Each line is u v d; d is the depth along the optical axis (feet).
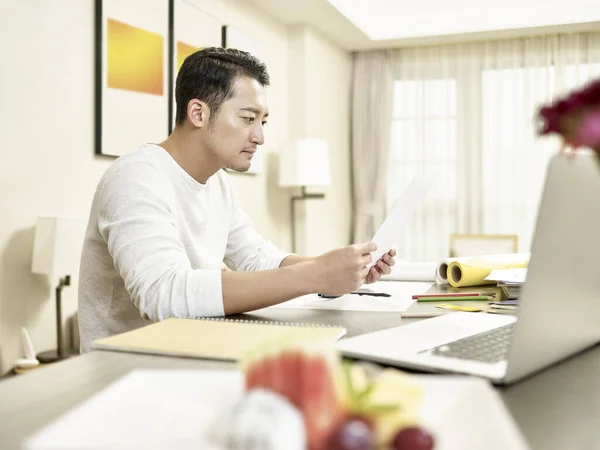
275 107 14.78
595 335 2.64
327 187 17.01
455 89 17.84
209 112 5.00
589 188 2.12
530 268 2.00
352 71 18.75
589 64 16.75
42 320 8.00
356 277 3.76
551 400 1.97
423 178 4.34
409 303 4.35
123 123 9.26
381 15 16.80
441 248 17.95
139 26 9.58
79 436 1.34
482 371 2.18
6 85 7.41
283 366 1.29
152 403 1.56
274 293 3.73
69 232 7.55
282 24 15.17
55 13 8.07
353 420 1.26
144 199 4.34
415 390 1.34
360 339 2.72
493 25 16.19
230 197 5.92
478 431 1.30
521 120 17.29
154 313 3.85
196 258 5.33
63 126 8.25
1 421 1.77
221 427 1.24
